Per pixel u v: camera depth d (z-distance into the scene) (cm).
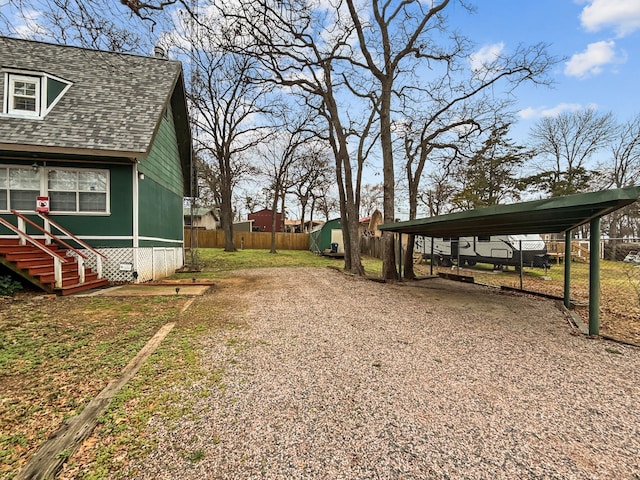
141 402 265
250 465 195
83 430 227
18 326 473
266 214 4584
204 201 3269
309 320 539
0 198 806
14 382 300
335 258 2042
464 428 236
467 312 624
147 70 1080
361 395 283
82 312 564
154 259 1019
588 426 241
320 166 2523
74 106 869
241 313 579
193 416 246
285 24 842
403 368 344
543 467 196
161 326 488
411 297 783
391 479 184
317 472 190
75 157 832
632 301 781
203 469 191
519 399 280
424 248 1886
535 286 1042
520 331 496
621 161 2469
